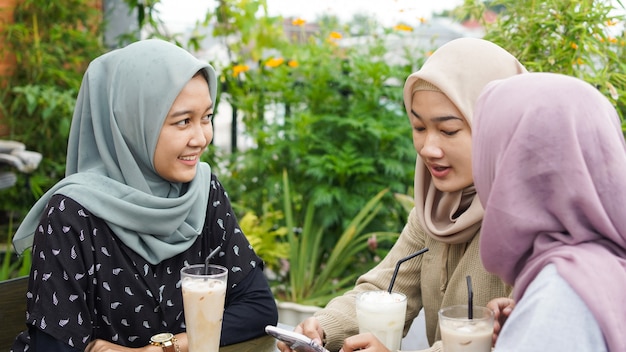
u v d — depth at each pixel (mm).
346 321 1675
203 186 1768
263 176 3607
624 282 957
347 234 3125
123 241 1602
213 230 1776
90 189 1583
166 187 1691
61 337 1475
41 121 4023
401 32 3529
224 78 3695
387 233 3152
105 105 1650
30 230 1689
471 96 1501
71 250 1533
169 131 1582
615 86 2258
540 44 2232
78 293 1520
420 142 1591
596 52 2123
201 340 1359
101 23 4355
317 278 3283
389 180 3330
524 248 1020
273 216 3398
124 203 1585
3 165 3172
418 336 2105
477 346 1178
